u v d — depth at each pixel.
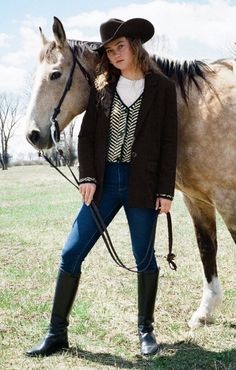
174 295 4.46
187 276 5.12
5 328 3.69
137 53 2.87
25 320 3.86
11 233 8.43
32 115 3.15
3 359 3.14
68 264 3.15
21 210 12.08
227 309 4.04
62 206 12.81
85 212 3.11
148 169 2.95
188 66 3.34
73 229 3.15
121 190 3.03
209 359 3.15
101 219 3.03
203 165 3.24
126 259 6.12
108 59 2.99
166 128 2.96
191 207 3.76
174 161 2.97
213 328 3.68
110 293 4.57
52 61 3.18
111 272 5.40
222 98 3.21
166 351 3.27
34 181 25.28
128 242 7.30
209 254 3.81
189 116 3.25
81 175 3.02
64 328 3.24
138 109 2.92
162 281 4.95
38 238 7.89
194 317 3.78
